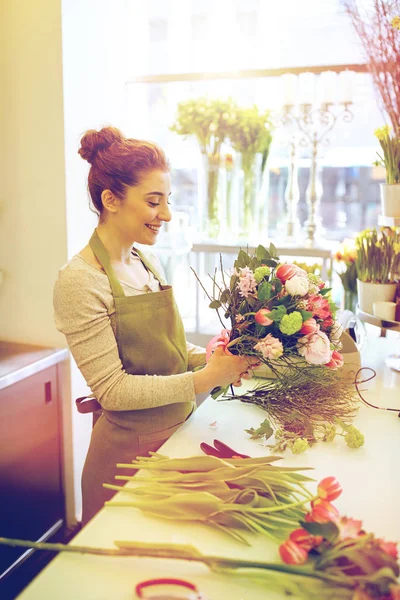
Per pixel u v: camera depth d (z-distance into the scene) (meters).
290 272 1.32
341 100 2.49
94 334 1.37
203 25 2.74
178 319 1.57
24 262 2.36
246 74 2.68
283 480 1.02
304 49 2.63
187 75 2.74
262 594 0.82
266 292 1.30
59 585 0.84
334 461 1.23
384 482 1.14
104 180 1.43
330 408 1.42
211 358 1.37
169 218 1.49
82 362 1.37
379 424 1.44
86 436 2.53
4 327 2.46
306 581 0.78
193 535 0.95
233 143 2.61
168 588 0.82
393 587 0.71
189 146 2.85
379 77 2.04
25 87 2.22
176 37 2.77
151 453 1.18
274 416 1.41
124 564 0.89
